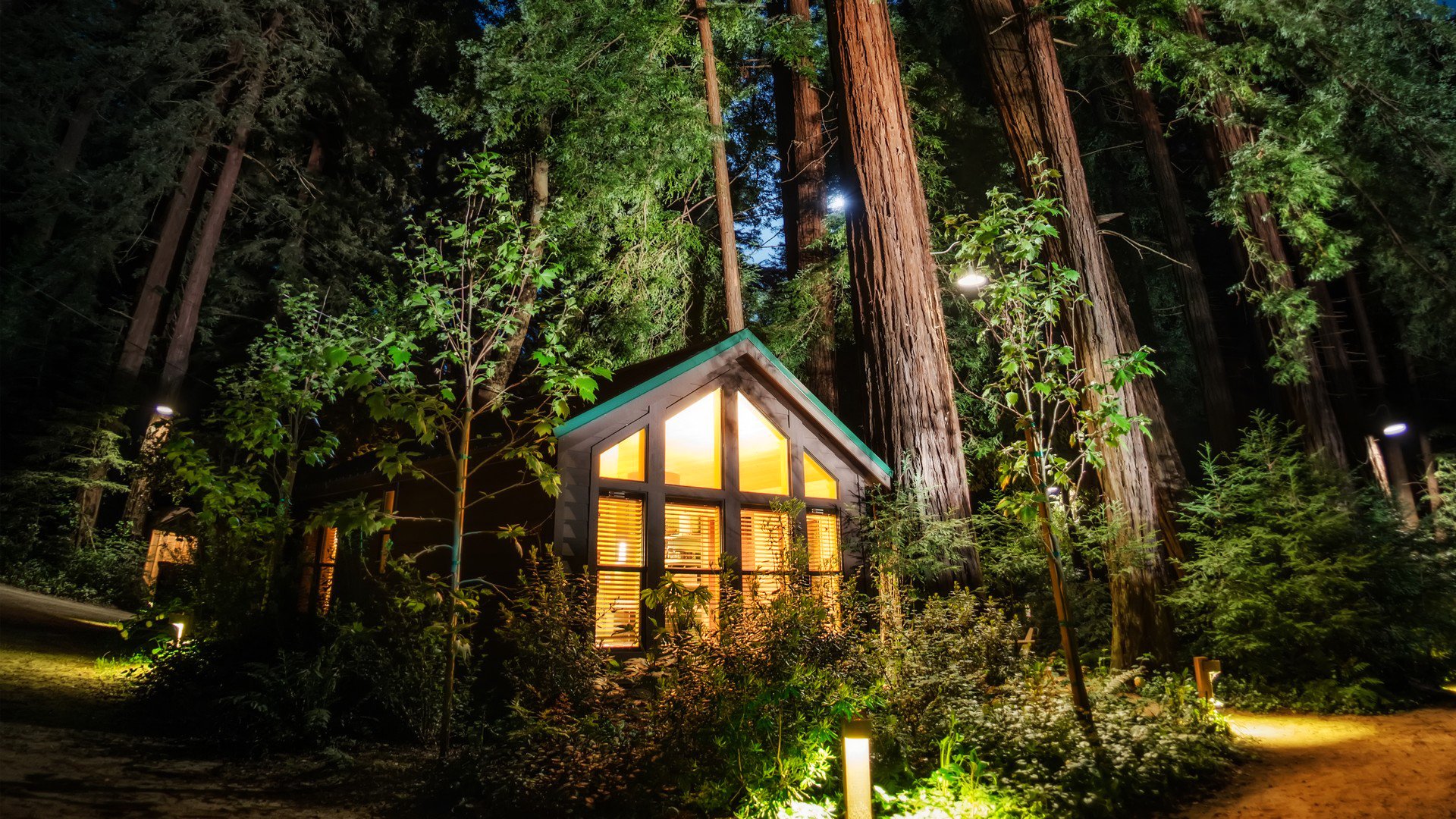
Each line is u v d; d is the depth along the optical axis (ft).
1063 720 25.04
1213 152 63.21
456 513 24.89
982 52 52.95
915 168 47.70
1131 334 52.54
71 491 73.00
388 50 94.53
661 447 34.35
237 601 28.37
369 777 21.86
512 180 74.43
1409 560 38.70
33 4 87.56
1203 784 24.35
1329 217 69.05
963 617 29.60
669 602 24.72
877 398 43.60
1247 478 41.88
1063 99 48.57
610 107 60.08
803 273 68.28
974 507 62.44
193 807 18.02
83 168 95.20
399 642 27.50
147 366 88.48
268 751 23.45
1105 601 49.06
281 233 99.55
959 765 22.24
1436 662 39.58
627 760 20.31
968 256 27.48
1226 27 59.16
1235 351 94.17
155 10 83.66
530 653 24.79
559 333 26.48
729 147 83.87
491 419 40.68
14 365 79.61
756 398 38.04
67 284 82.74
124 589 65.57
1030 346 27.22
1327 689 35.53
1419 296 60.23
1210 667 31.01
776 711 20.76
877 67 47.57
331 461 52.19
